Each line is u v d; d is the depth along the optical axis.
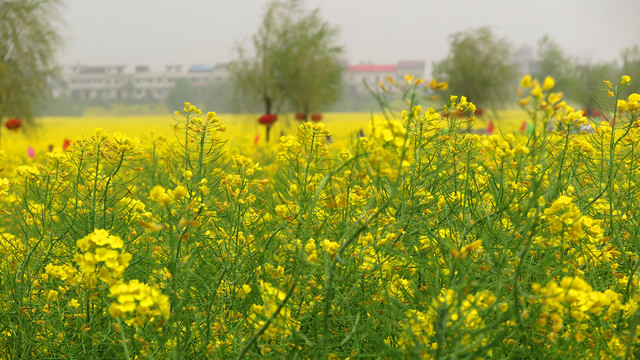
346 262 2.11
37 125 24.92
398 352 1.74
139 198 3.38
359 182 2.59
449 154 2.90
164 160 4.38
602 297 1.66
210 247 2.67
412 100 1.58
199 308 2.38
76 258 1.75
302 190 2.78
